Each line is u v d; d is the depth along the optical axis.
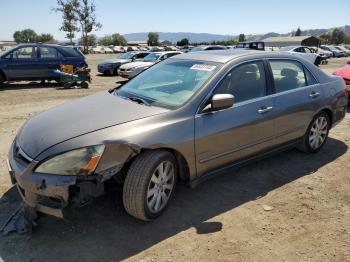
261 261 3.09
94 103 4.05
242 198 4.15
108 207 3.83
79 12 47.19
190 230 3.50
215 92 3.97
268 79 4.57
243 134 4.20
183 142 3.61
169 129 3.53
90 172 3.09
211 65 4.23
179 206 3.93
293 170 4.93
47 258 3.08
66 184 3.03
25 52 14.20
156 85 4.34
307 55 22.34
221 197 4.16
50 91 13.09
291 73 4.95
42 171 3.10
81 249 3.19
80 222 3.57
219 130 3.91
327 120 5.54
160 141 3.43
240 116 4.13
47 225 3.51
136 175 3.36
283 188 4.41
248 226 3.59
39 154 3.16
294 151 5.62
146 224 3.57
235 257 3.13
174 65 4.61
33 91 13.02
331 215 3.83
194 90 3.94
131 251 3.18
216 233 3.46
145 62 18.77
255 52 4.65
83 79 14.16
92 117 3.57
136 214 3.46
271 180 4.62
